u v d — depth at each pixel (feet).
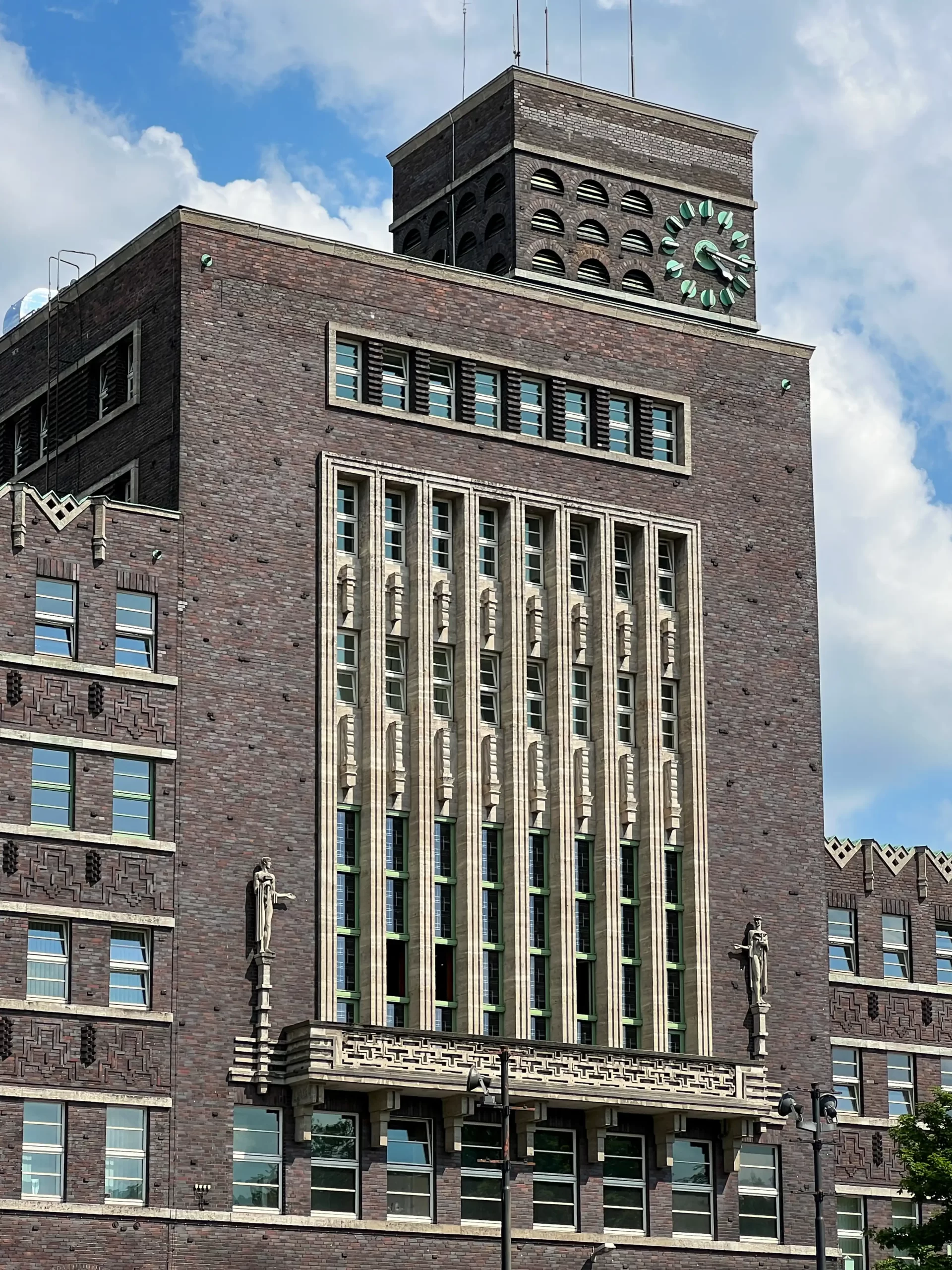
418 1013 286.66
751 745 319.68
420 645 296.30
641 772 310.45
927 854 355.15
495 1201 288.71
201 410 289.74
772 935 316.19
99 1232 264.31
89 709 276.21
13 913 267.18
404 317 305.32
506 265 341.41
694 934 308.40
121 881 273.95
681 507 321.11
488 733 300.61
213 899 278.46
